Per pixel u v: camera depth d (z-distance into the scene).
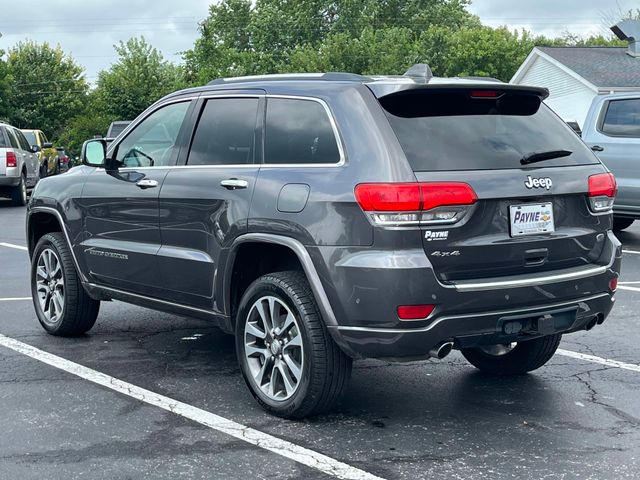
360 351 4.63
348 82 4.98
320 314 4.79
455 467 4.32
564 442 4.68
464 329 4.58
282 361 5.03
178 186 5.66
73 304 6.86
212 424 4.96
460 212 4.55
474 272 4.64
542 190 4.80
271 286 4.98
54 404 5.32
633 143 11.91
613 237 5.32
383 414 5.15
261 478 4.19
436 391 5.62
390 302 4.46
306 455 4.48
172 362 6.31
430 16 81.38
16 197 21.23
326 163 4.84
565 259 4.98
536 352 5.75
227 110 5.59
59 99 71.06
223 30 90.31
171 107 6.04
